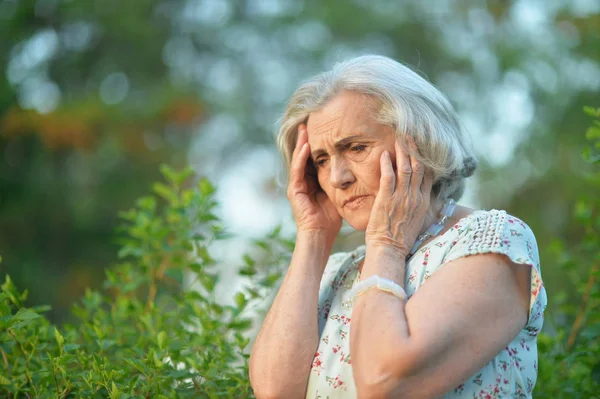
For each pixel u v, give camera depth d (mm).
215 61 15664
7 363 2701
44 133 12695
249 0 15938
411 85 2342
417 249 2268
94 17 13945
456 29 15414
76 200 12719
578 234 11484
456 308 2002
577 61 13406
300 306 2385
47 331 2861
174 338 3006
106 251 12844
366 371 2010
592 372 2711
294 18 15156
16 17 13734
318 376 2254
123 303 3166
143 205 3443
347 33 15078
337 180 2357
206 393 2598
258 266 3486
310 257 2508
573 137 12750
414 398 1980
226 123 15055
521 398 2119
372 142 2322
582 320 3117
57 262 12883
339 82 2371
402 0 15539
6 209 12812
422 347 1959
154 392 2525
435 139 2283
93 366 2516
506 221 2145
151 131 13391
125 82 14328
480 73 14641
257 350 2365
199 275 3186
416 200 2262
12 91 13016
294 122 2531
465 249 2102
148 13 14883
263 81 15461
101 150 12859
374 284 2129
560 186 12281
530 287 2076
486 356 2000
